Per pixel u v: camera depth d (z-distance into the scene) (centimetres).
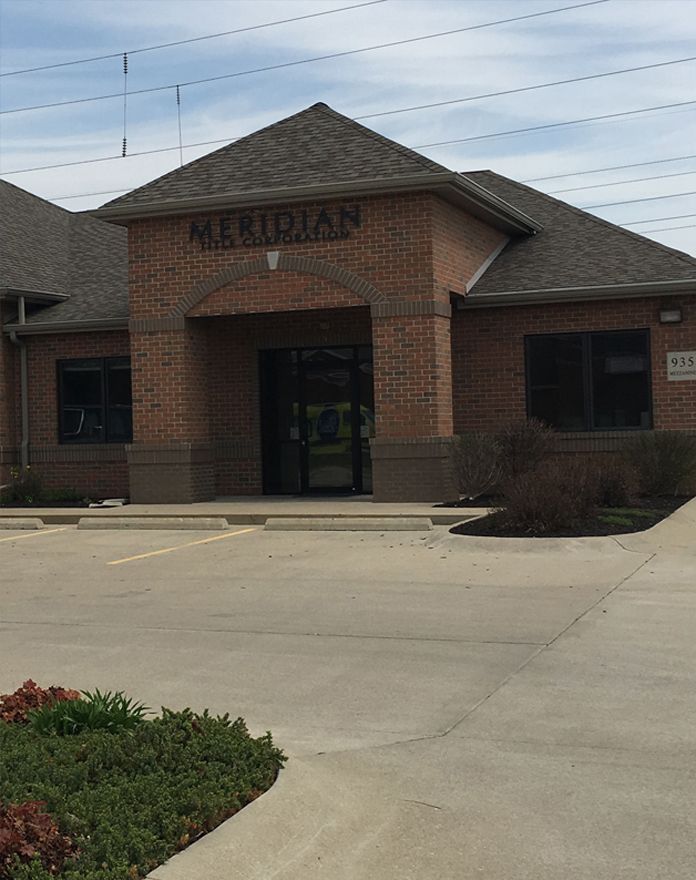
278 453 2261
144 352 2086
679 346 2009
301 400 2247
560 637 963
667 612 1058
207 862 493
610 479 1784
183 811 526
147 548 1588
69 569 1425
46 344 2352
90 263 2609
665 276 2020
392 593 1191
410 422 1919
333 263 1961
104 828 493
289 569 1362
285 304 1995
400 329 1923
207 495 2134
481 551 1445
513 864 506
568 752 663
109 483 2305
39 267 2530
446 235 1988
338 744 687
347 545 1535
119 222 2094
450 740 691
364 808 576
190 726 627
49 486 2344
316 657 918
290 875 495
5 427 2334
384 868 503
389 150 1994
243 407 2239
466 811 570
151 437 2086
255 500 2125
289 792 573
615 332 2055
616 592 1163
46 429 2352
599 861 507
